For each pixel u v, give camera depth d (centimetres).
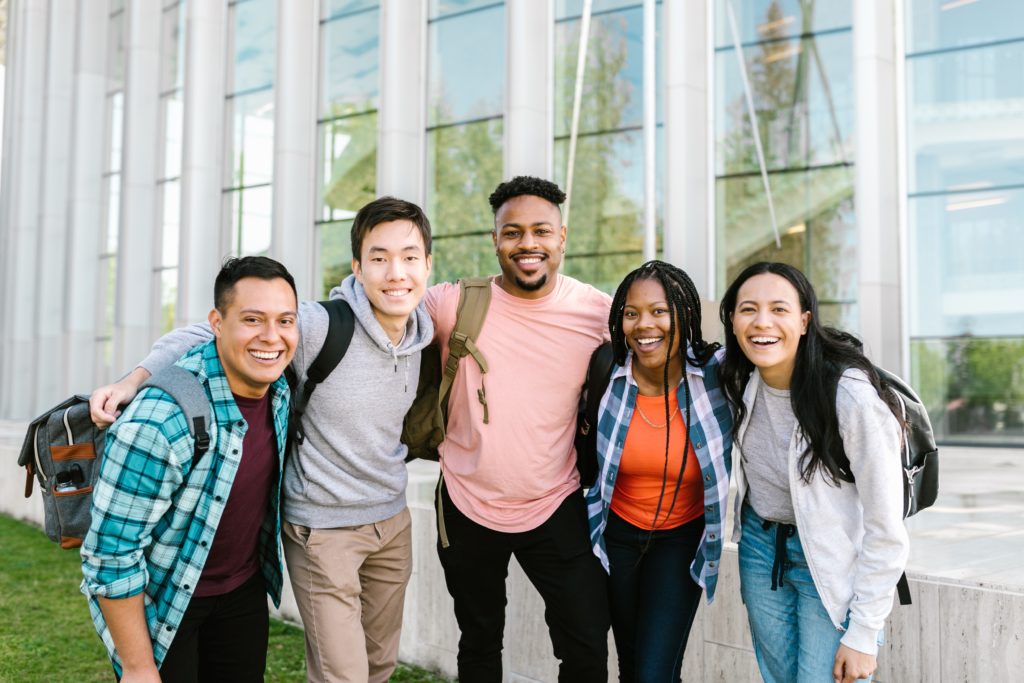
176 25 1784
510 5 1222
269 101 1578
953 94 1147
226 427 245
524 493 305
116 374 1784
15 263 2130
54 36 2061
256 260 249
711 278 1208
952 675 303
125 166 1783
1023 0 1103
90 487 256
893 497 238
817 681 255
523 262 304
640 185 1213
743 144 1209
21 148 2136
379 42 1426
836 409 243
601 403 301
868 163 1100
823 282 1168
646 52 991
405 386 290
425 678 464
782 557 266
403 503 311
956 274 1151
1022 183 1110
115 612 233
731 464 293
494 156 1308
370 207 281
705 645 367
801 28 1178
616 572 311
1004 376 1127
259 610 277
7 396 2116
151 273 1802
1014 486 655
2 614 589
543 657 426
